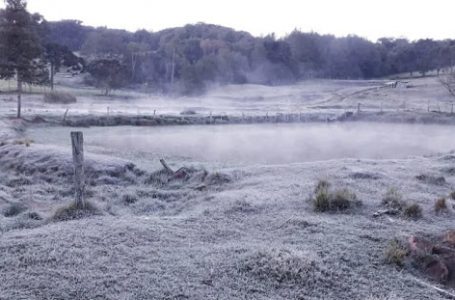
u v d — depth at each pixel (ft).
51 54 253.85
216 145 103.65
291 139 117.91
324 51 475.31
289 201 41.73
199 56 438.40
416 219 36.81
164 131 131.75
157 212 44.65
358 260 28.22
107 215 37.86
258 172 57.77
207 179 54.70
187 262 26.61
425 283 25.98
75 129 124.98
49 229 31.99
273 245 29.37
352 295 23.95
